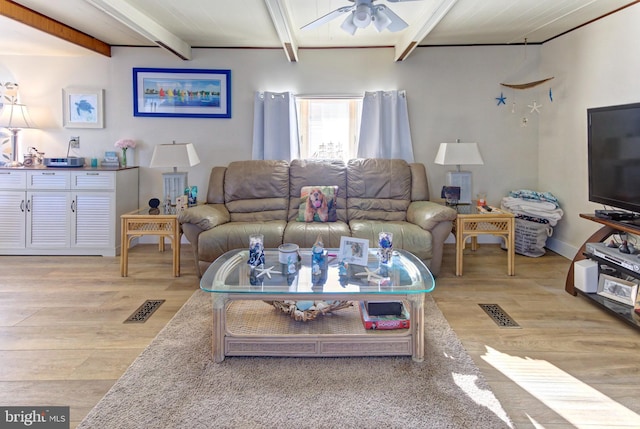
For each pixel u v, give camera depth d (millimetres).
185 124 4461
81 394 1743
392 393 1764
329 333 2125
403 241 3213
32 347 2162
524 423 1575
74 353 2102
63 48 3994
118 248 4074
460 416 1610
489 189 4496
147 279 3318
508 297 2926
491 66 4363
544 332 2365
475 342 2246
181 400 1705
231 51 4367
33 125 4371
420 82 4379
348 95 4383
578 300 2861
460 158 3760
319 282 2152
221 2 3064
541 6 3168
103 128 4438
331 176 3957
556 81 4066
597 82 3441
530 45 4324
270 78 4395
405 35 3791
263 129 4359
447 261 3893
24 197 3977
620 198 2648
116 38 4059
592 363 2020
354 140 4508
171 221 3355
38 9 3230
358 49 4348
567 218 3949
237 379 1870
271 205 3869
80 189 3986
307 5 3115
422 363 2014
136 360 2027
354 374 1918
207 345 2188
